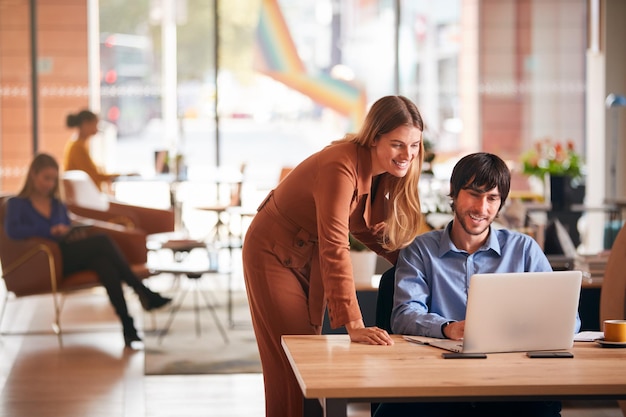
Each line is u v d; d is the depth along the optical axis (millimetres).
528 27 13203
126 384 6398
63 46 12625
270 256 3938
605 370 2963
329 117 13102
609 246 10039
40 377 6578
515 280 3162
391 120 3656
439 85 13203
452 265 3797
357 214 3959
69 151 11125
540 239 5672
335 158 3713
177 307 9344
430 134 13203
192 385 6387
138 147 12844
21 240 7879
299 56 13031
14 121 12578
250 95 12992
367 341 3371
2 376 6609
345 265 3572
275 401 4023
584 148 13273
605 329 3414
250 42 12953
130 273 7918
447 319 3666
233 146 13000
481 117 13266
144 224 10086
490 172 3648
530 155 10422
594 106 12836
